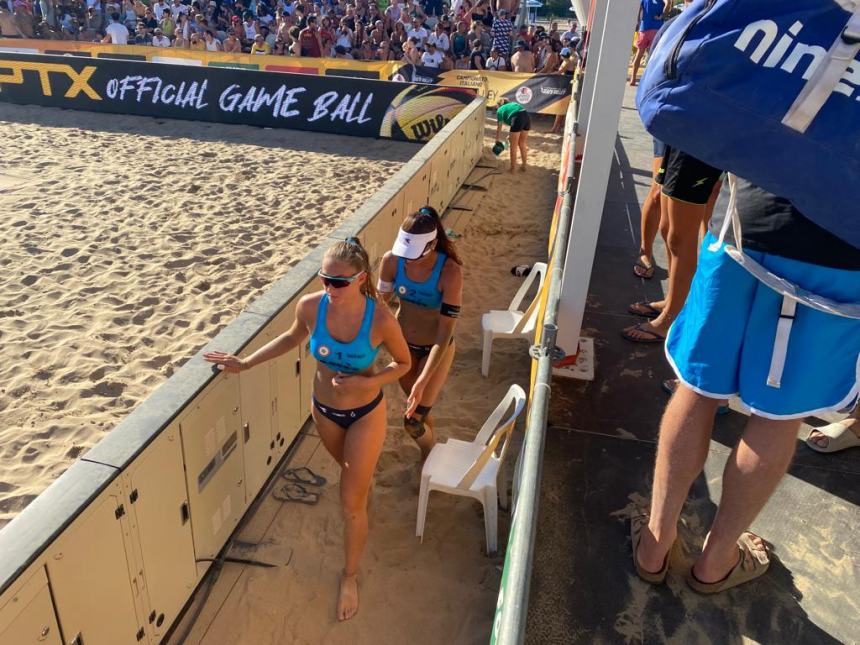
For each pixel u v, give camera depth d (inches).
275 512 153.6
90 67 533.3
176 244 294.5
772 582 101.5
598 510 116.1
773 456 85.6
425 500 144.6
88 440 173.2
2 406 184.2
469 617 130.0
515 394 148.3
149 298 244.8
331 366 124.3
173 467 111.7
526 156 450.3
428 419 161.9
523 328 205.6
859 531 110.0
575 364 158.7
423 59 603.8
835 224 63.2
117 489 95.6
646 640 93.4
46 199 343.0
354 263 113.3
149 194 356.8
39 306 237.1
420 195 283.0
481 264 298.7
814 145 60.3
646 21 549.6
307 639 124.9
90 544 91.2
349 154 456.8
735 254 79.6
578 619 96.4
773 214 77.2
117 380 196.9
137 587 105.9
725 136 63.4
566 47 645.3
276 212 338.3
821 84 59.3
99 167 400.8
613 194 312.8
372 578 138.3
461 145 380.2
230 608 130.3
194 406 115.4
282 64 637.3
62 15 783.1
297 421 172.4
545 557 106.2
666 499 94.3
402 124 494.3
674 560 104.7
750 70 61.7
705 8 64.7
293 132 508.7
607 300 197.5
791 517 112.5
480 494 140.4
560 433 135.8
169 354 211.2
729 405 142.2
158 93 529.3
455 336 235.6
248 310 144.8
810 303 75.4
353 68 613.0
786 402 81.1
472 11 706.8
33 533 83.0
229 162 423.2
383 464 171.8
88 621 93.8
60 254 279.4
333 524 151.3
